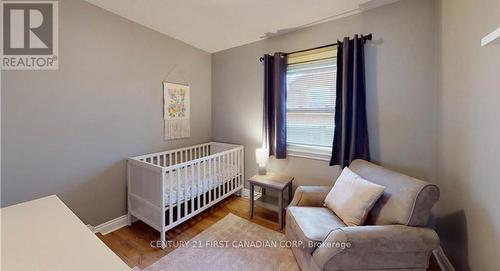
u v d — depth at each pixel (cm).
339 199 181
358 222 162
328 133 265
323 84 264
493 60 119
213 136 364
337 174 254
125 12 232
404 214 146
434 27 193
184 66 315
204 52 348
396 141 216
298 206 206
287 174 291
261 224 253
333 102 258
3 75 174
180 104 311
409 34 204
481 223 131
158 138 285
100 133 229
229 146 336
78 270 68
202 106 347
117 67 239
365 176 195
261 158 284
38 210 107
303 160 279
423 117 202
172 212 221
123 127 247
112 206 241
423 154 204
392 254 140
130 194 247
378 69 221
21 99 182
